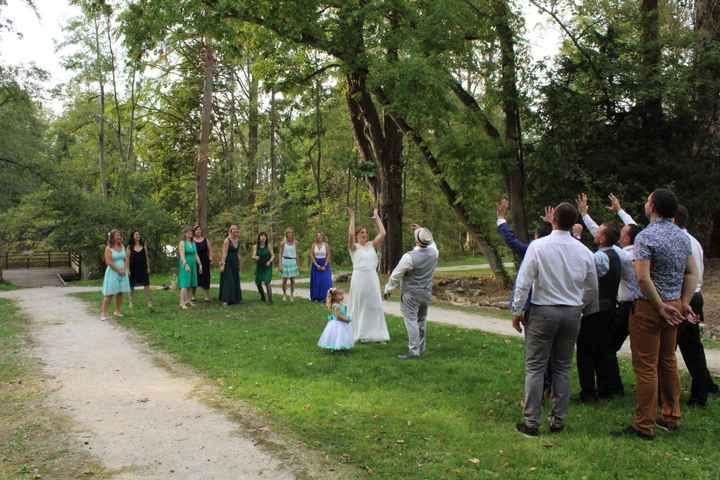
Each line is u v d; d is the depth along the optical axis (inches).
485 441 185.9
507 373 272.5
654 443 184.5
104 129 1398.9
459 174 650.2
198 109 1353.3
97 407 224.4
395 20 650.8
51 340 361.4
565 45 668.1
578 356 232.2
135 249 493.0
